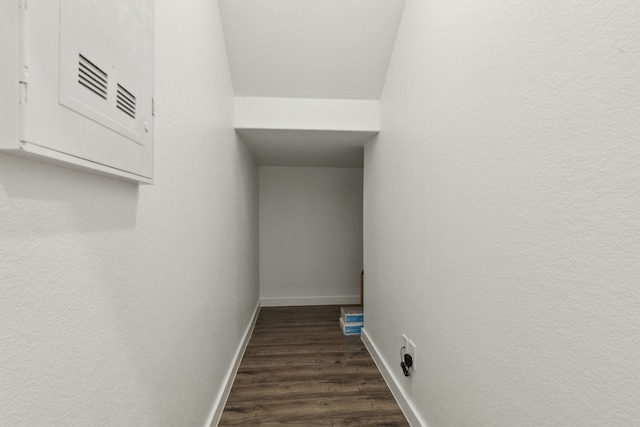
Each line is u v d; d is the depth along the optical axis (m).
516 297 0.76
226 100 1.71
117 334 0.63
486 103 0.87
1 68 0.36
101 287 0.58
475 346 0.93
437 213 1.17
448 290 1.09
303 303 3.59
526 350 0.72
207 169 1.30
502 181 0.81
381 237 1.96
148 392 0.77
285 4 1.56
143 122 0.68
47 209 0.45
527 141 0.72
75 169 0.51
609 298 0.53
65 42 0.43
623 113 0.51
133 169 0.63
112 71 0.55
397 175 1.63
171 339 0.91
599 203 0.55
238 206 2.08
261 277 3.59
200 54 1.20
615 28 0.52
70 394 0.50
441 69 1.14
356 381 1.86
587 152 0.57
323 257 3.65
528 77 0.71
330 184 3.65
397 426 1.45
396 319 1.66
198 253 1.17
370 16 1.60
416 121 1.38
